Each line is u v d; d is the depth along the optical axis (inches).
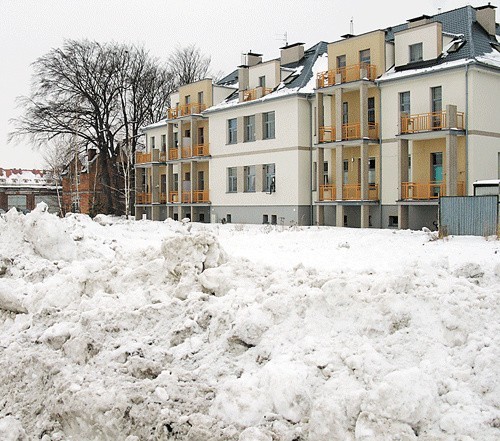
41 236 560.7
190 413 214.4
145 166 2000.5
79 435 229.5
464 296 243.9
